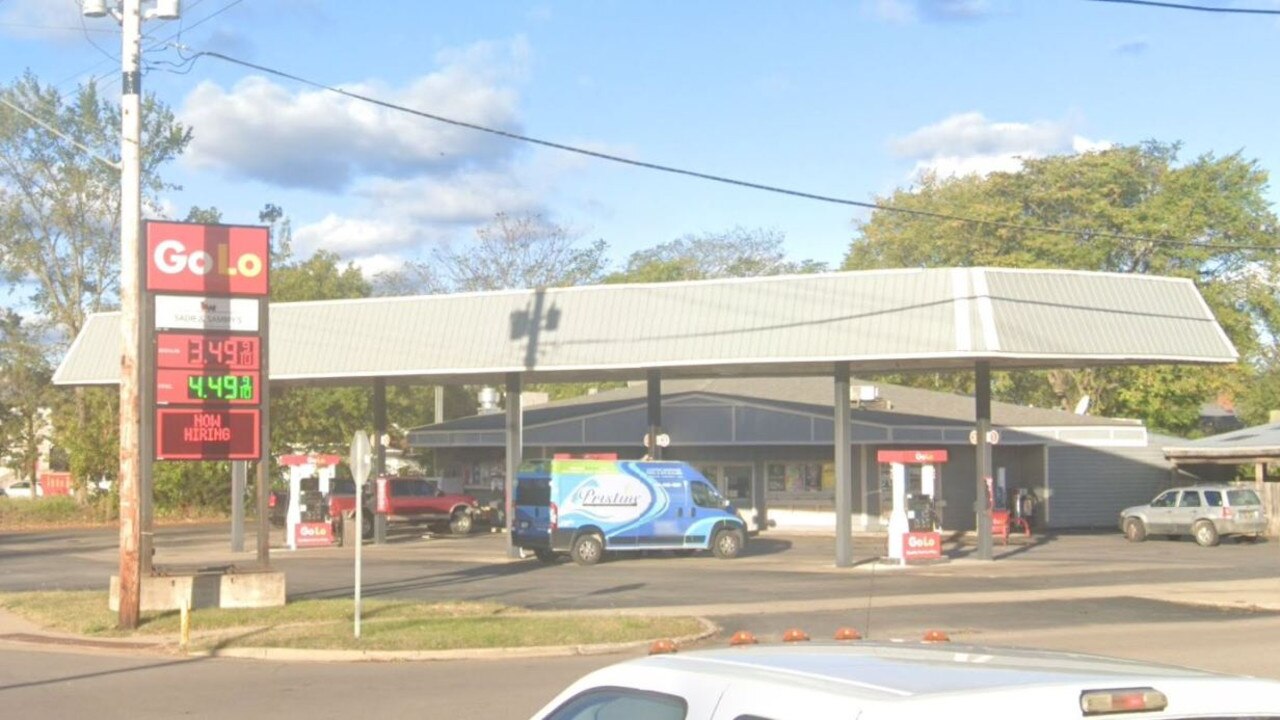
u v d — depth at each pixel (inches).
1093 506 1999.3
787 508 1937.7
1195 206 2413.9
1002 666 151.3
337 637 761.6
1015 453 1998.0
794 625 852.6
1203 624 865.5
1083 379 2536.9
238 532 1596.9
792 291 1321.4
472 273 3065.9
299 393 2532.0
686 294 1366.9
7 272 2480.3
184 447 912.9
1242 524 1631.4
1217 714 135.6
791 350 1304.1
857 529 1891.0
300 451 2556.6
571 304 1417.3
